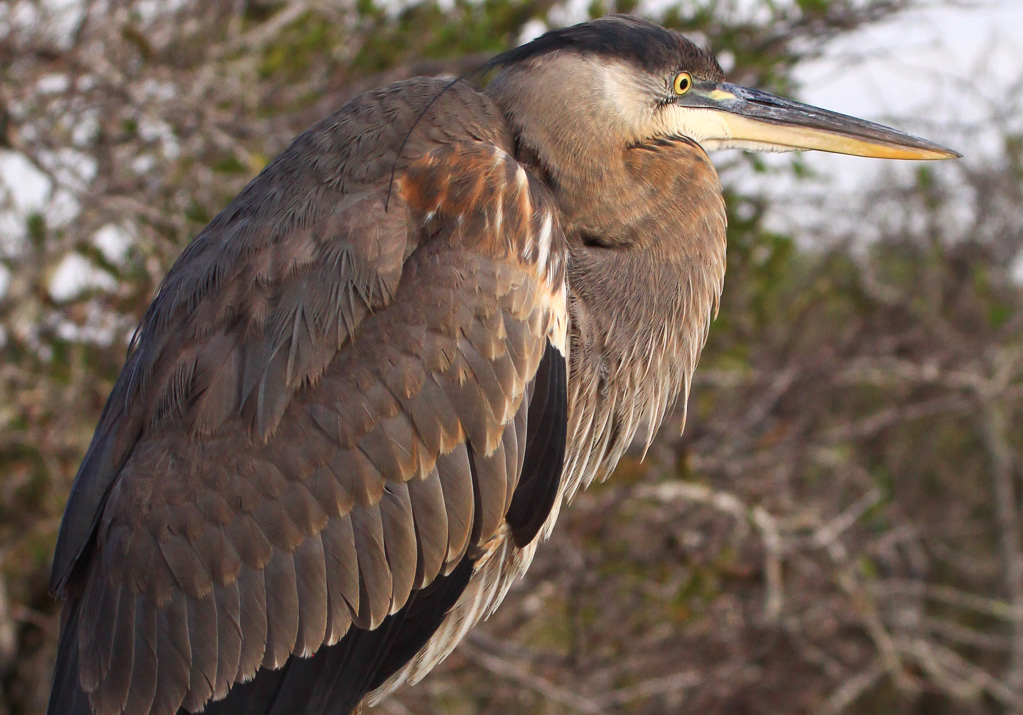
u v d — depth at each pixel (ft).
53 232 32.99
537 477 16.62
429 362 15.40
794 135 20.51
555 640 40.32
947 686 45.09
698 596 34.86
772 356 42.96
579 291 17.67
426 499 15.46
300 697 15.24
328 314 15.44
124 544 15.19
